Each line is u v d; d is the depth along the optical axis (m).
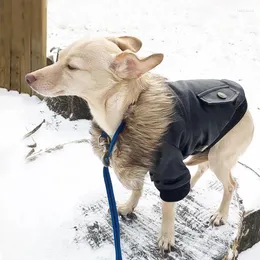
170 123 0.63
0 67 1.26
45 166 0.91
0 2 1.19
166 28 2.00
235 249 0.76
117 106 0.63
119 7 2.21
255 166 1.08
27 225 0.75
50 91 0.62
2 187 0.84
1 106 1.19
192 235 0.75
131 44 0.67
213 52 1.78
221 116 0.68
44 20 1.19
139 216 0.78
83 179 0.87
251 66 1.69
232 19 2.13
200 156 0.77
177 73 1.57
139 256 0.70
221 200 0.83
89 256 0.70
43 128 1.12
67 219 0.77
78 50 0.60
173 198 0.65
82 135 1.11
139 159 0.64
